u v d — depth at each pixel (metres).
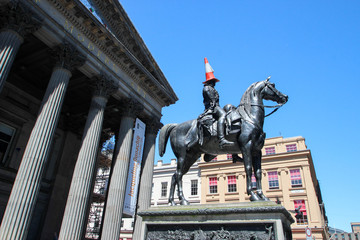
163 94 24.36
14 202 11.08
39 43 17.30
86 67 17.12
